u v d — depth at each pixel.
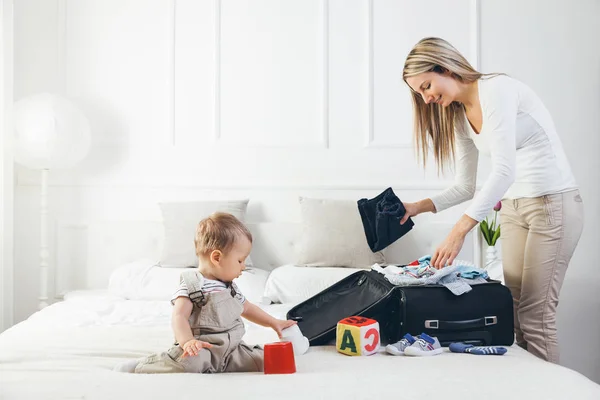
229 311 1.82
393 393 1.47
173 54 3.67
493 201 2.06
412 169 3.64
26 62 3.65
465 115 2.31
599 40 3.61
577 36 3.62
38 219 3.63
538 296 2.23
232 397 1.43
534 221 2.22
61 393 1.46
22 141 3.24
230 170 3.68
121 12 3.67
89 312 2.65
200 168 3.68
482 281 2.22
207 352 1.75
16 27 3.63
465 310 2.09
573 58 3.62
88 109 3.66
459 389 1.51
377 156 3.66
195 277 1.83
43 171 3.43
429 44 2.18
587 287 3.62
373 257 3.28
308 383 1.55
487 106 2.10
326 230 3.33
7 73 3.42
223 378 1.61
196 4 3.68
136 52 3.67
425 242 3.47
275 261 3.52
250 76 3.68
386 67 3.66
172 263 3.29
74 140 3.30
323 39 3.66
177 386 1.51
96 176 3.64
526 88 2.20
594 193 3.62
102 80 3.67
